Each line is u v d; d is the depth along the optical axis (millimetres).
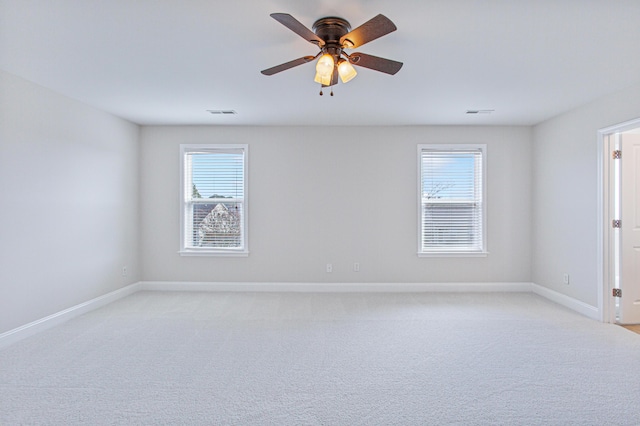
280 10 2035
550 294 4398
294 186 4828
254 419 1976
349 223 4824
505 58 2674
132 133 4688
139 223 4848
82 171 3830
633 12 2029
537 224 4680
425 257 4816
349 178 4820
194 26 2217
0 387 2299
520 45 2461
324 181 4820
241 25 2203
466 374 2490
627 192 3551
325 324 3518
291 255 4836
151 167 4840
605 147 3562
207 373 2502
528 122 4598
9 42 2424
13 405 2094
